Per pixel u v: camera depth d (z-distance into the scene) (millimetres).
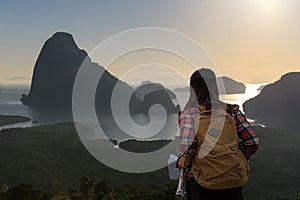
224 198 1902
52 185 30594
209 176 1850
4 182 32844
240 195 1925
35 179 33219
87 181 25250
